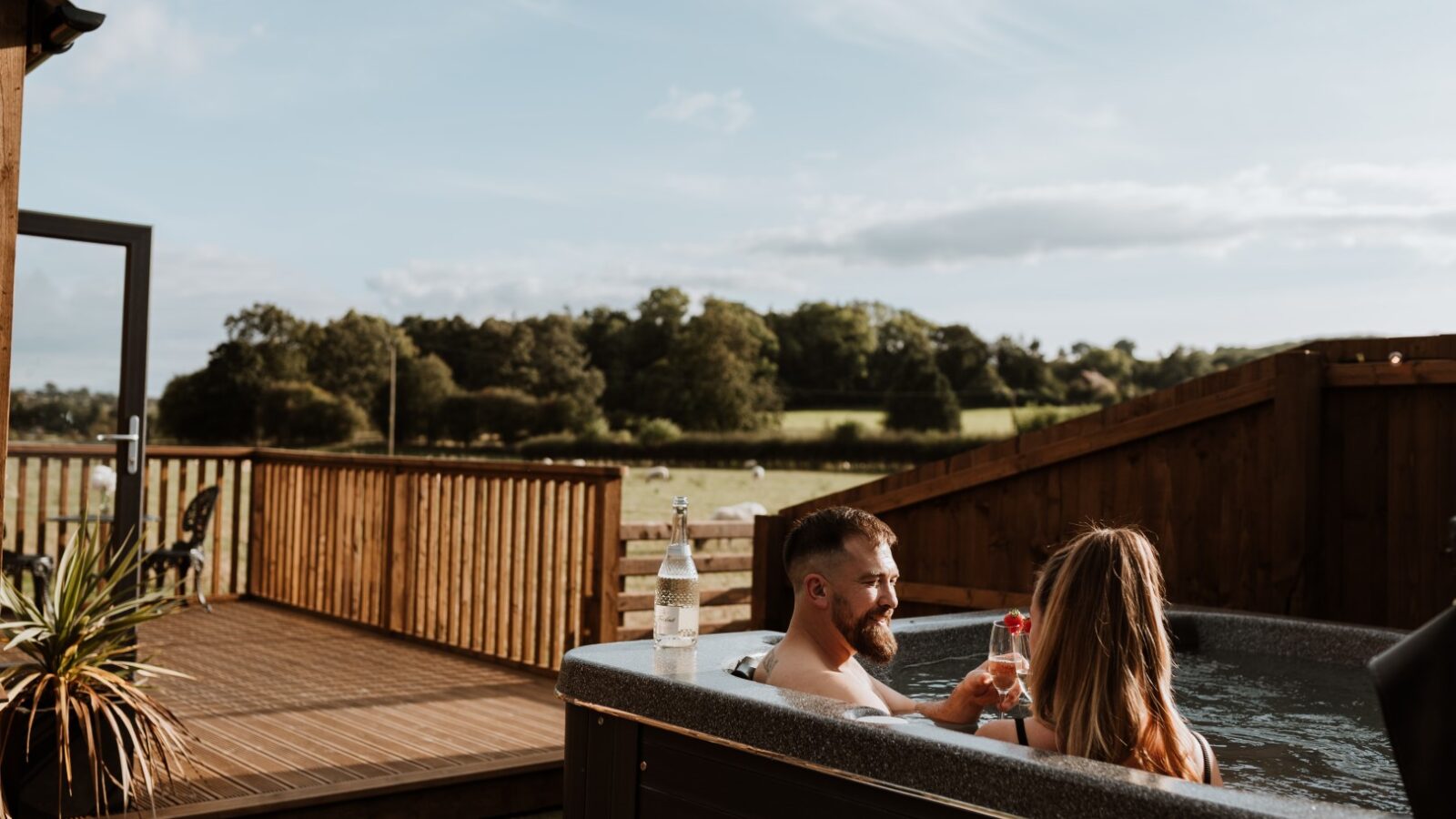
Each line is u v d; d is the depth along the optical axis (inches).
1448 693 53.5
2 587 126.0
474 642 244.1
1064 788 64.6
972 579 200.1
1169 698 75.2
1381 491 159.8
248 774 148.0
